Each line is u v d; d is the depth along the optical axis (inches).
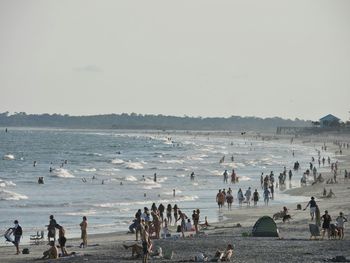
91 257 4232.3
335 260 3794.3
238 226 6038.4
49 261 4160.9
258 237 4980.3
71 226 6417.3
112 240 5374.0
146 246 3895.2
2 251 4817.9
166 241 4813.0
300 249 4279.0
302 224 5738.2
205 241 4768.7
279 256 3993.6
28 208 7726.4
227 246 4188.0
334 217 6102.4
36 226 6402.6
